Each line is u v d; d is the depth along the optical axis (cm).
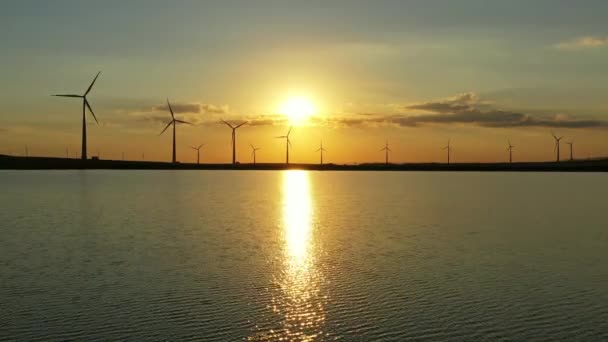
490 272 3550
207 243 4725
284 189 14712
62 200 9769
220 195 11656
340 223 6366
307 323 2512
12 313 2623
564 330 2427
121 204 8975
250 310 2683
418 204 9412
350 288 3112
